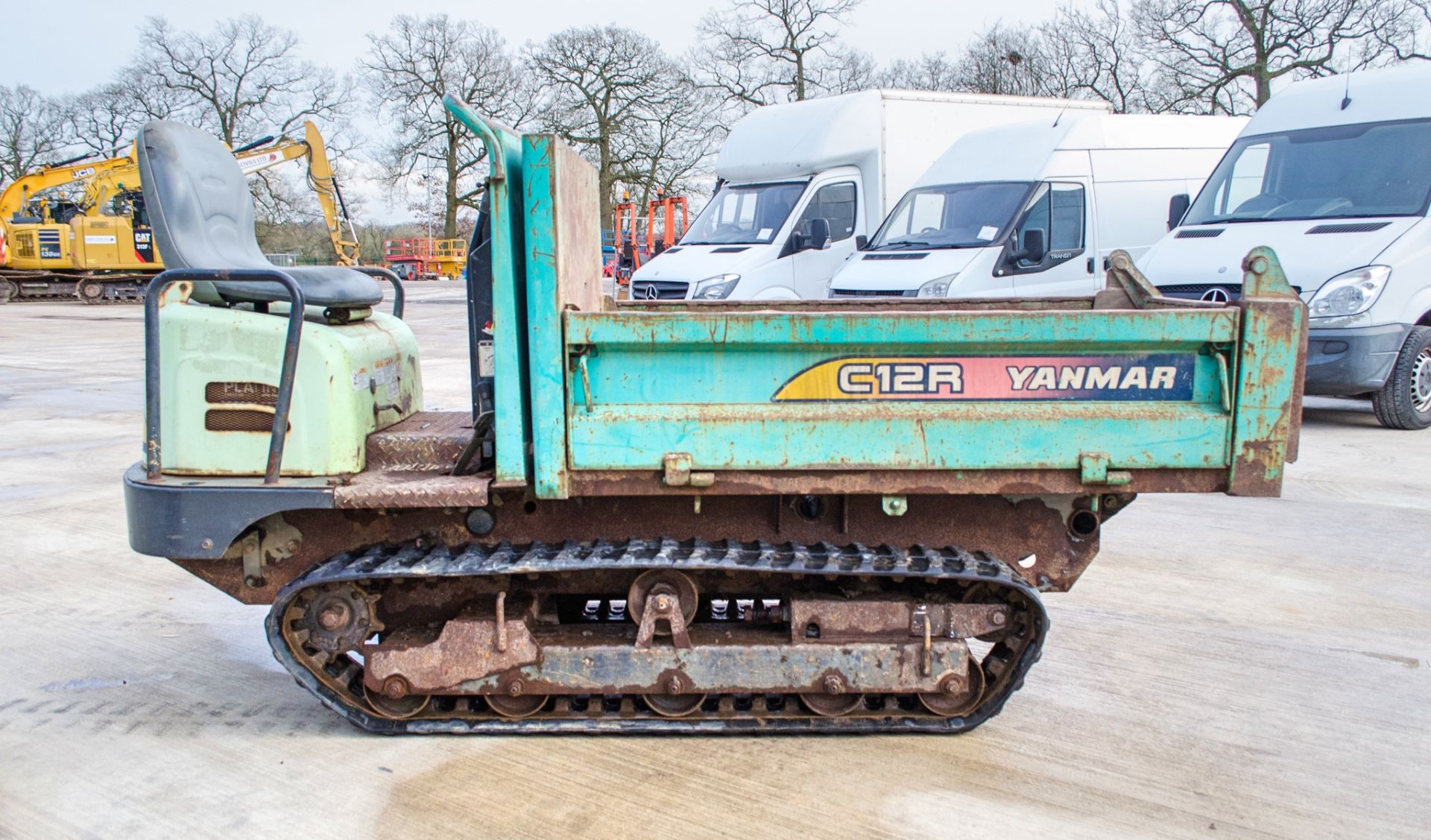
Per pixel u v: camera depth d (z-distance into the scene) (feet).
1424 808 10.59
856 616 11.57
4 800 10.77
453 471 11.44
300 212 152.25
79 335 60.70
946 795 10.79
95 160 98.63
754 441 10.68
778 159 41.01
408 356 13.69
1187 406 10.74
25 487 23.91
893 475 10.78
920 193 37.09
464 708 12.08
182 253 11.78
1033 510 12.01
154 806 10.61
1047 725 12.36
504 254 10.52
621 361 10.71
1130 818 10.39
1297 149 30.68
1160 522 21.11
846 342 10.63
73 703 13.08
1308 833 10.12
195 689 13.50
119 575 18.03
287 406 11.07
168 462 11.47
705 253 39.45
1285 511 21.65
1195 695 13.17
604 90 138.51
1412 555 18.72
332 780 11.10
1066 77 130.82
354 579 11.26
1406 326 28.12
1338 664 14.14
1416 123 29.27
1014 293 33.73
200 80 153.17
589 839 9.99
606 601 13.34
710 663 11.46
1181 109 113.29
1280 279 10.71
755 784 10.97
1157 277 29.68
